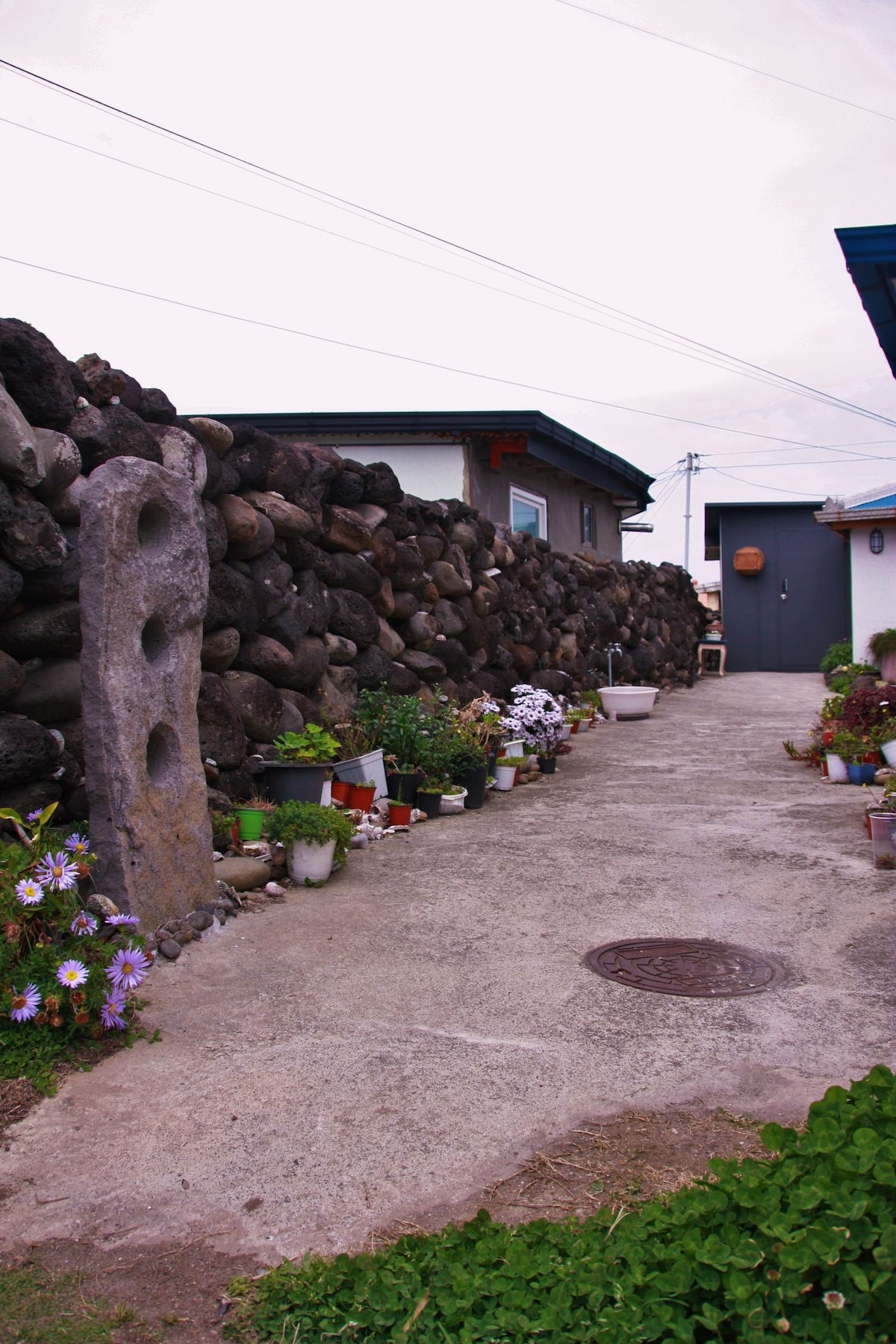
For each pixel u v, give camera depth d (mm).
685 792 8648
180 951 4523
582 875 5977
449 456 13781
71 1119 3207
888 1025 3830
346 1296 2377
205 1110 3246
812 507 22000
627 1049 3658
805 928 4988
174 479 4844
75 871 3857
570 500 17312
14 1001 3488
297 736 6793
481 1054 3629
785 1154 2480
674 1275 2232
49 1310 2389
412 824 7395
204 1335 2318
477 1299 2295
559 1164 2934
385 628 8969
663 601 18516
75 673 5160
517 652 12086
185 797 4871
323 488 8125
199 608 4992
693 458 36625
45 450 4945
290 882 5734
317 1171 2916
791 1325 2090
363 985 4266
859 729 9414
